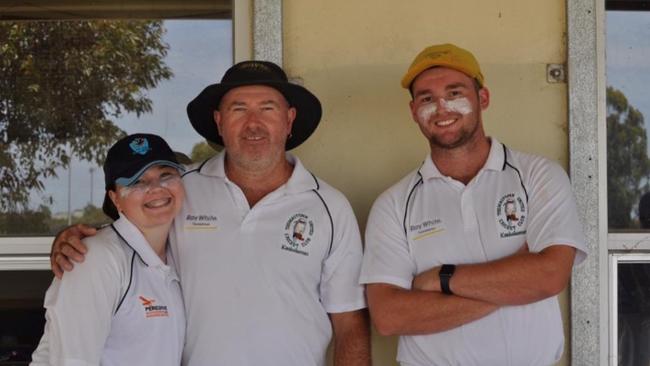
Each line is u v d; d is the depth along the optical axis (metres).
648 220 2.84
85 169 2.99
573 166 2.76
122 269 2.10
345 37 2.81
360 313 2.45
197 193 2.40
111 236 2.14
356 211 2.81
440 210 2.37
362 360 2.44
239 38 2.83
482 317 2.27
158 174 2.17
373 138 2.82
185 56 2.96
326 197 2.41
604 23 2.81
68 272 2.06
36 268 2.92
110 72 2.99
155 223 2.16
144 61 2.97
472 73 2.34
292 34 2.81
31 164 2.99
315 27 2.81
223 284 2.29
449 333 2.29
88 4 2.98
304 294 2.34
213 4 2.94
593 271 2.74
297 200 2.39
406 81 2.41
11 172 2.98
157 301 2.15
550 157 2.80
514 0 2.81
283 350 2.28
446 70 2.34
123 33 2.98
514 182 2.34
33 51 3.00
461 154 2.37
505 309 2.27
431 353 2.32
